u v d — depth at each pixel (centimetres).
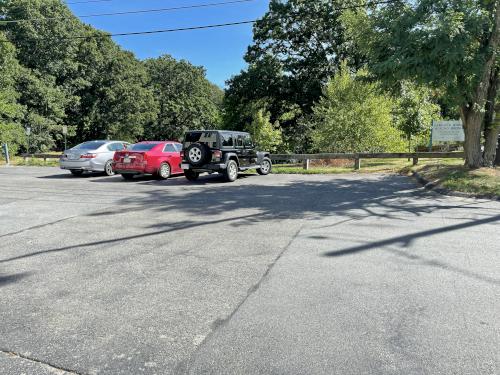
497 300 375
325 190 1151
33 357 287
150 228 683
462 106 1315
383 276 438
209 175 1661
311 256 514
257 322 336
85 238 617
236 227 687
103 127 5309
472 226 672
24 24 3850
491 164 1426
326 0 3384
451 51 1011
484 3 1141
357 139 2289
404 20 1121
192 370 269
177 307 368
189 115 6944
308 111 3712
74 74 4791
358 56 3225
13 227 691
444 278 431
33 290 411
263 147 3512
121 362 280
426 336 310
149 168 1441
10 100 3131
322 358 281
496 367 270
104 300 385
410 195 1038
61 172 1817
